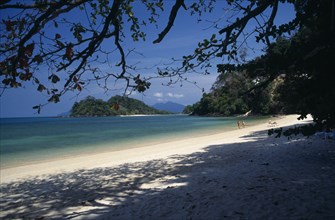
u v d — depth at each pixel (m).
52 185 9.64
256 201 5.52
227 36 3.93
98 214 5.87
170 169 10.39
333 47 3.24
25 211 6.79
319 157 9.55
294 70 4.00
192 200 6.07
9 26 2.92
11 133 50.19
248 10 4.11
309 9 3.67
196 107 140.25
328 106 4.18
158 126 57.41
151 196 6.82
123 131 45.09
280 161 9.56
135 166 11.92
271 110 69.44
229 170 8.96
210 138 23.84
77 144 27.42
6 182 10.90
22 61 2.79
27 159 18.36
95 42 3.20
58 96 3.14
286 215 4.66
